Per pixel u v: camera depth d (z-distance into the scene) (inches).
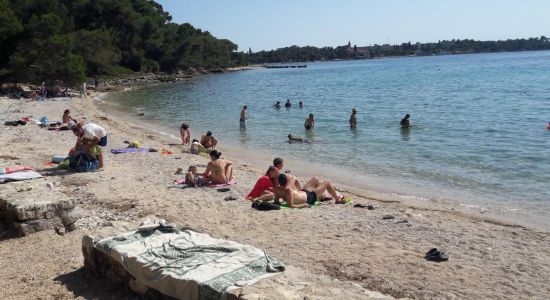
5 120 1145.4
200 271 237.0
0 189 399.9
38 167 628.7
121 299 257.0
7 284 281.4
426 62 7047.2
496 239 396.5
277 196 495.8
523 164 708.7
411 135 1006.4
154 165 685.3
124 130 1117.7
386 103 1683.1
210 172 580.7
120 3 3718.0
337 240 378.3
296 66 7529.5
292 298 209.9
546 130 984.9
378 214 465.7
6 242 347.6
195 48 4940.9
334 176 688.4
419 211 493.4
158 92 2586.1
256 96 2190.0
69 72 2148.1
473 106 1476.4
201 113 1536.7
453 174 674.8
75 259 316.2
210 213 453.1
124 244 272.5
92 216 408.2
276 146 940.0
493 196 562.3
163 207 466.9
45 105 1621.6
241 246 262.7
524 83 2295.8
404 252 352.5
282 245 365.1
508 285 301.9
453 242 383.2
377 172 705.6
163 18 5236.2
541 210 504.7
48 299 261.6
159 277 238.4
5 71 2197.3
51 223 365.1
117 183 558.6
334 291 223.1
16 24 2096.5
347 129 1122.0
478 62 5851.4
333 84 2935.5
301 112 1487.5
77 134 637.9
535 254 360.5
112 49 3257.9
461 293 287.6
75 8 3494.1
